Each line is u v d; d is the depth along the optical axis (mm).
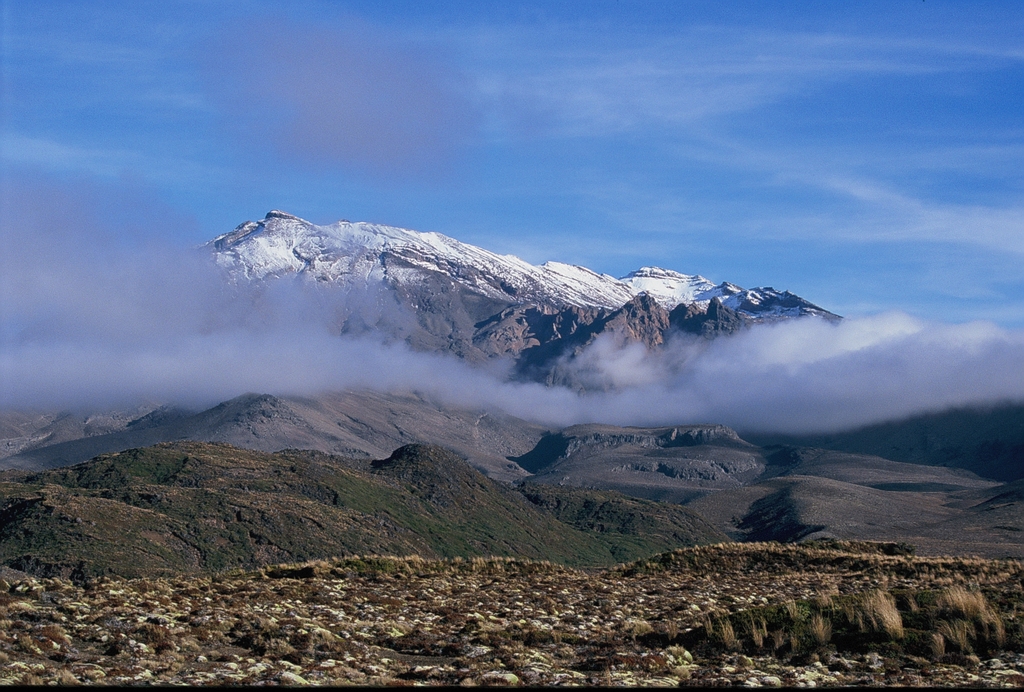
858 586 59250
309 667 34062
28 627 37125
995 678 33344
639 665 36500
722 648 39625
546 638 41906
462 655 38156
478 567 66812
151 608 42656
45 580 47719
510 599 52219
